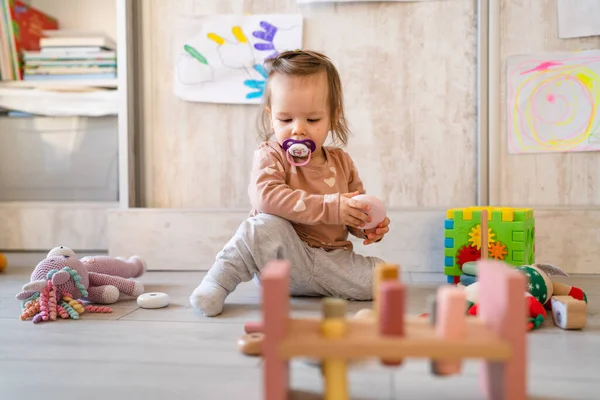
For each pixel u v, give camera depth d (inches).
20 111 66.1
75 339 33.3
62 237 66.6
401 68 61.7
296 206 41.6
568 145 59.7
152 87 64.4
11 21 66.1
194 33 63.4
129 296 46.3
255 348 29.9
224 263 41.8
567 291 40.7
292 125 43.9
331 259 45.3
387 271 22.2
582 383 25.6
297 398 23.7
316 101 43.7
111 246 61.6
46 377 26.7
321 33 62.2
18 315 39.8
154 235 61.2
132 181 64.3
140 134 65.2
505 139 60.5
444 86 61.4
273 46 62.6
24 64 66.6
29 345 32.1
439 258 59.1
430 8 61.1
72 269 41.3
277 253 42.7
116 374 27.1
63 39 66.2
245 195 64.2
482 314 22.5
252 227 42.1
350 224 41.8
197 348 31.3
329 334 20.0
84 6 74.0
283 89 43.5
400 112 61.9
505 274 19.9
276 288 19.6
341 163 48.9
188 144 64.4
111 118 65.7
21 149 67.1
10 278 55.1
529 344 31.9
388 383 25.6
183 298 45.9
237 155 64.0
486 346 19.2
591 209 57.8
